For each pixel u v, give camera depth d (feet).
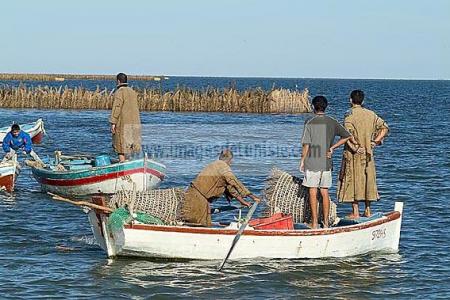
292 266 75.05
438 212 108.78
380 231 81.71
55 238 87.97
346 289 68.28
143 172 117.19
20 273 71.61
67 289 66.59
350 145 81.76
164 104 346.74
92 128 268.21
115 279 69.67
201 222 77.66
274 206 82.33
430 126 313.73
